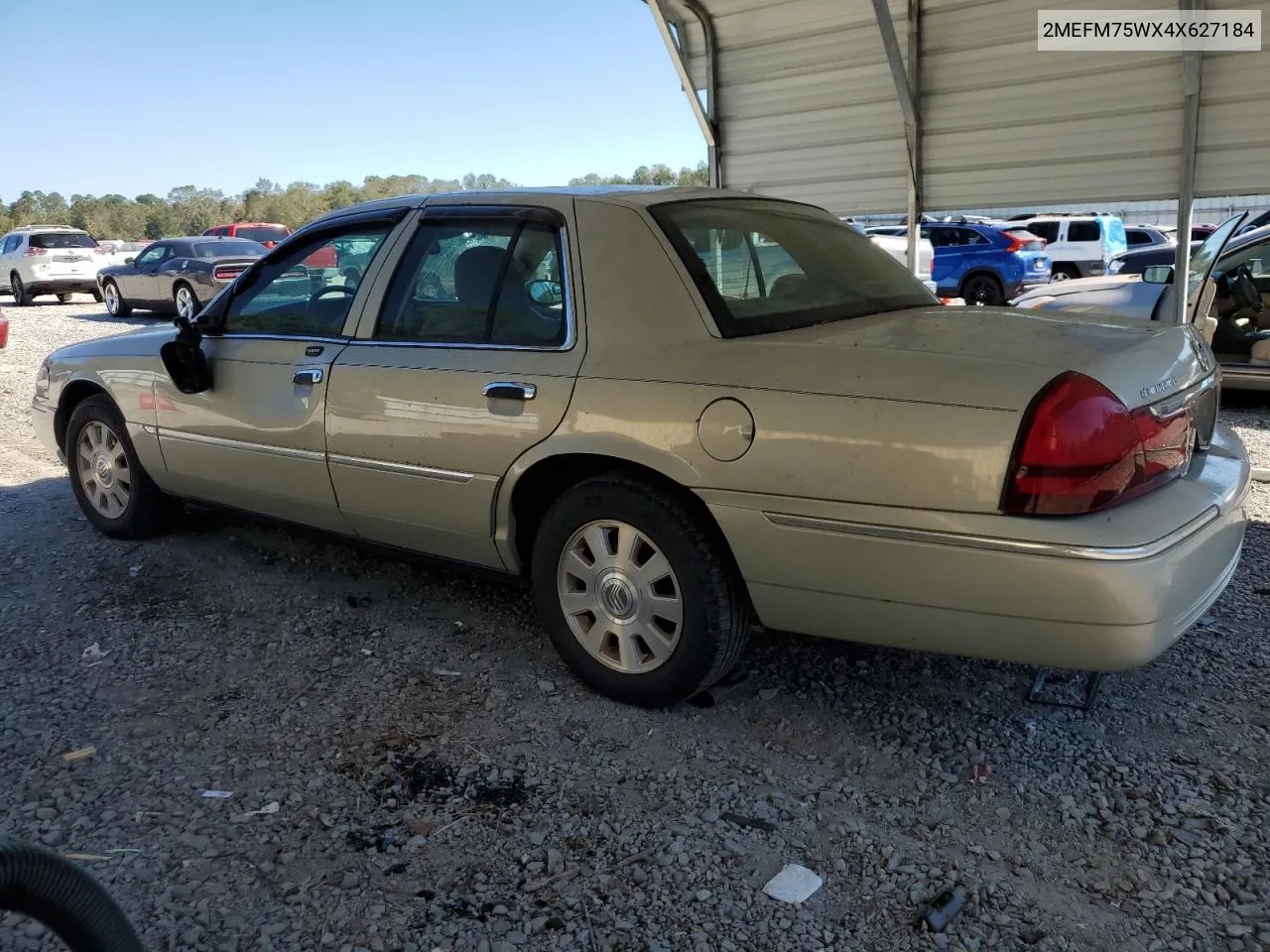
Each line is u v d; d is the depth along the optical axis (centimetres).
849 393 271
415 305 372
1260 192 561
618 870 252
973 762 297
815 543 278
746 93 742
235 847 261
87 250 2366
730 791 284
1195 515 267
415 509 366
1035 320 320
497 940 228
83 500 517
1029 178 636
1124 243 2386
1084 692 335
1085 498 247
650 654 322
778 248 355
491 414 334
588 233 335
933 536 260
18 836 264
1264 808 270
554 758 303
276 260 428
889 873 250
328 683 353
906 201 693
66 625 405
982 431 253
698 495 293
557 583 337
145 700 341
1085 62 600
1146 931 228
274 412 404
